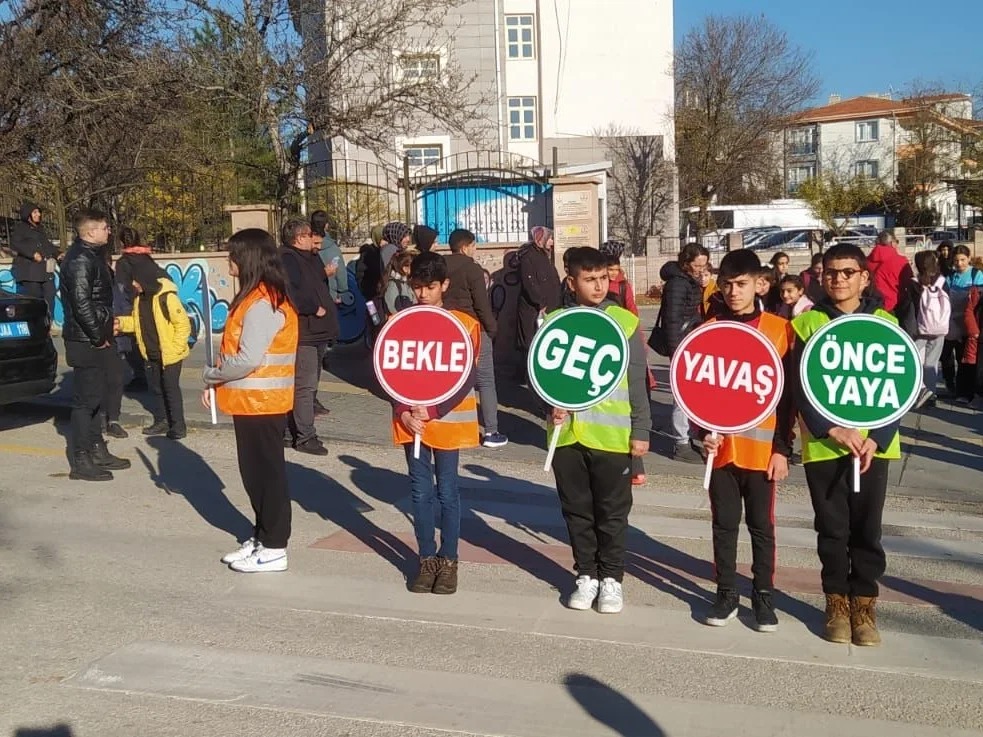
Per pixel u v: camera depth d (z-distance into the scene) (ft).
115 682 14.03
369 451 29.17
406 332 17.33
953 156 180.14
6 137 61.77
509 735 12.66
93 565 19.01
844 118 287.07
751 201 181.98
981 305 35.99
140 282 29.12
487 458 28.48
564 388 16.42
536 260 33.86
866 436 14.88
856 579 15.49
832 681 14.25
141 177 59.52
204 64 61.00
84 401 25.13
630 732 12.76
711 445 15.66
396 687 13.99
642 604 17.33
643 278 103.91
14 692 13.67
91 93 61.67
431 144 114.52
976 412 35.76
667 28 127.75
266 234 18.01
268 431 18.26
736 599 16.37
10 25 61.16
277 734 12.62
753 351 15.38
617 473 16.57
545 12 127.13
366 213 56.49
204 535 21.04
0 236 55.26
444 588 17.67
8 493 24.03
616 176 129.18
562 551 20.39
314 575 18.69
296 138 64.64
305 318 27.89
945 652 15.33
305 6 63.41
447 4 71.72
